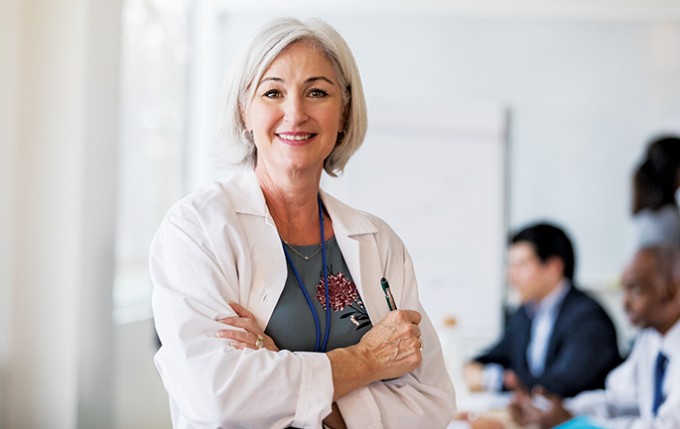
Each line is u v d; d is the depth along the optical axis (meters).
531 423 4.20
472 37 4.93
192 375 1.52
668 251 4.61
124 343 4.03
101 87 3.46
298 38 1.67
